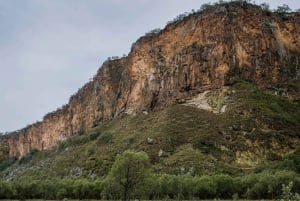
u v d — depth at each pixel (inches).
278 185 5364.2
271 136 7795.3
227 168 6914.4
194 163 6993.1
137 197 4461.1
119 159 4495.6
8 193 6230.3
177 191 5516.7
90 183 6181.1
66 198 5787.4
